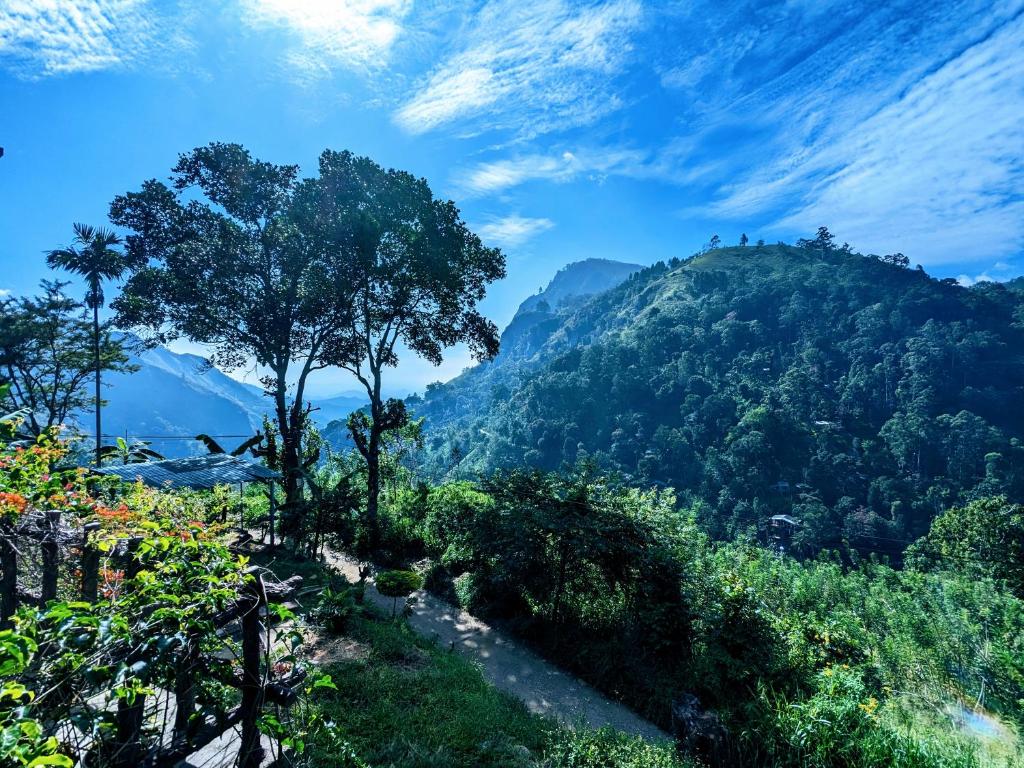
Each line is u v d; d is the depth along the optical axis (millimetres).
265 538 15047
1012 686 8109
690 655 8758
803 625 8914
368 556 16641
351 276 17547
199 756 3391
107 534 3498
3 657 1762
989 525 27875
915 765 5312
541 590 11109
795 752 5902
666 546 10438
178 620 2264
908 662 9453
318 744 4020
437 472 112688
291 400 18781
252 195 17719
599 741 5980
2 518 3344
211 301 17984
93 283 22375
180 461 12555
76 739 2049
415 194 17438
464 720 5793
